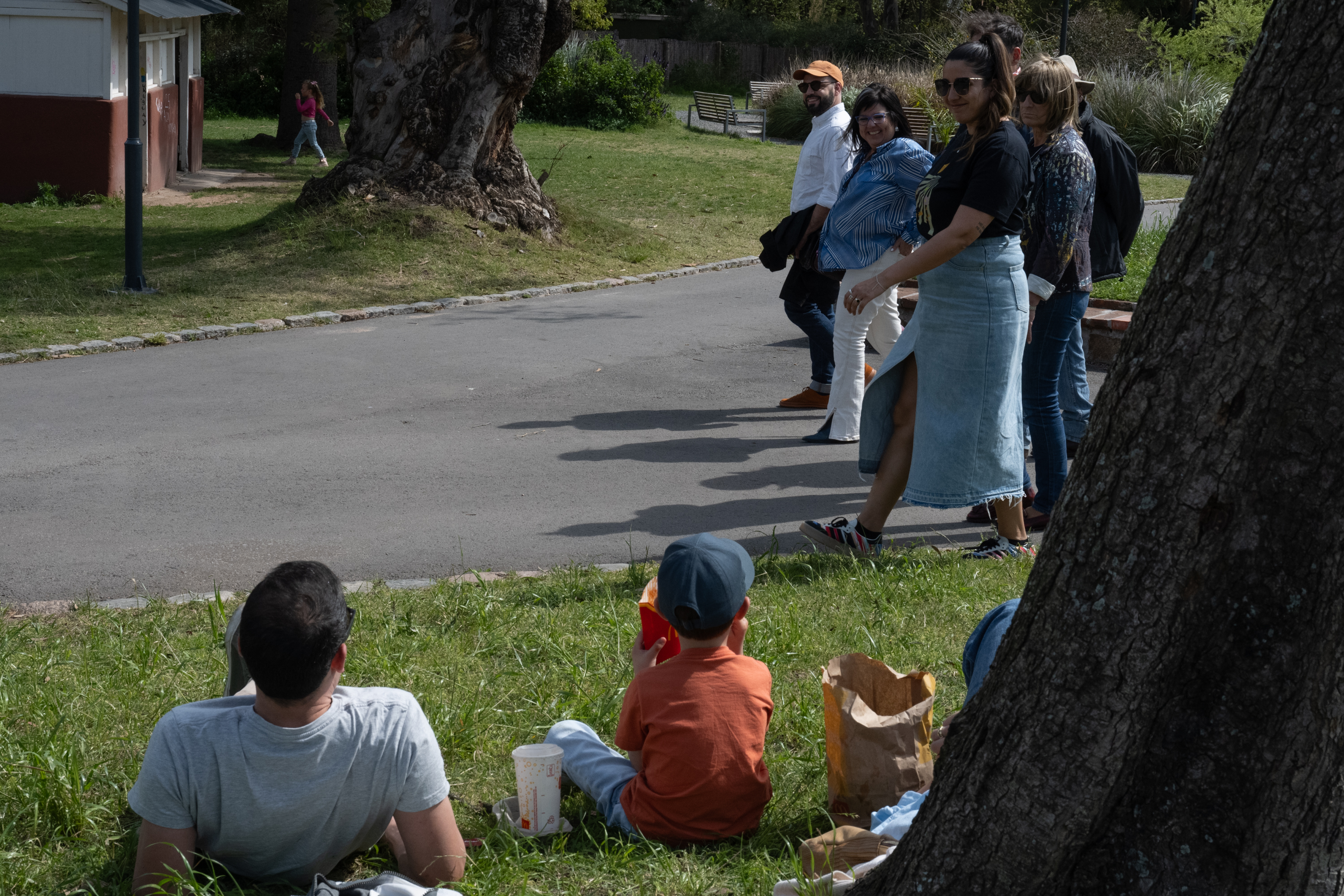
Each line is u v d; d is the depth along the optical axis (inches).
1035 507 246.4
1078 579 84.9
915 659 178.9
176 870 106.5
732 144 1266.0
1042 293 224.7
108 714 157.9
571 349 427.8
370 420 335.0
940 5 2126.0
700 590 122.6
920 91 1163.3
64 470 285.6
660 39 2274.9
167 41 905.5
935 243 198.7
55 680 169.5
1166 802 84.0
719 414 346.3
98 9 757.3
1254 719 80.8
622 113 1424.7
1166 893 84.0
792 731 153.9
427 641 185.3
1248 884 82.4
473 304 512.7
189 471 287.0
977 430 210.8
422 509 262.7
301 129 1112.8
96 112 770.2
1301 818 80.7
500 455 303.9
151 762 105.0
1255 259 76.7
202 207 787.4
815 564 224.5
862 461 227.1
